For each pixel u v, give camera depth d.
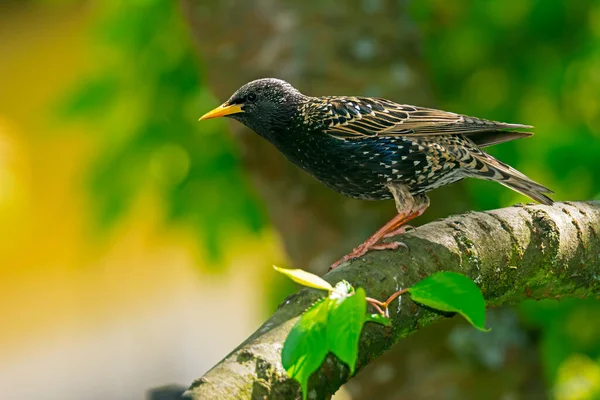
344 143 7.83
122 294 22.25
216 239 12.14
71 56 17.28
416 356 9.68
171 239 12.48
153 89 11.95
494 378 9.66
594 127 12.16
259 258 12.98
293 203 10.09
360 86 9.92
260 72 10.04
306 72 9.89
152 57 12.01
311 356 4.29
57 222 18.50
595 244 6.47
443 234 5.96
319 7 10.06
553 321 10.67
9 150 16.73
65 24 17.05
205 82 11.35
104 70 11.94
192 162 12.05
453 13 12.63
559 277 6.39
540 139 11.97
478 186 11.70
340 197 9.97
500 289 6.20
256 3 10.04
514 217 6.28
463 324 9.71
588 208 6.61
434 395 9.55
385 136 7.78
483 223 6.14
